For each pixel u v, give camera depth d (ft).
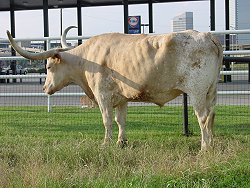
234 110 42.83
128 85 26.20
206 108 25.41
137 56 25.67
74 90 62.34
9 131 33.58
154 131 32.63
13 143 28.58
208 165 20.56
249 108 44.19
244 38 77.05
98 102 27.58
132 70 25.84
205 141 25.30
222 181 19.20
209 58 24.90
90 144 26.02
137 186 18.44
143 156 23.63
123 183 18.95
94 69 27.32
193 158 23.66
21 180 19.80
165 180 19.11
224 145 25.99
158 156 23.40
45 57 28.40
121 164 22.72
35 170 20.72
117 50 26.53
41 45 60.80
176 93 25.72
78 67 28.25
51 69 29.01
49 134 32.09
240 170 20.01
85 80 28.35
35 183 19.13
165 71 25.08
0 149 26.53
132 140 29.19
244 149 23.94
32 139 29.68
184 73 24.94
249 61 31.22
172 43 24.80
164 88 25.45
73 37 39.17
